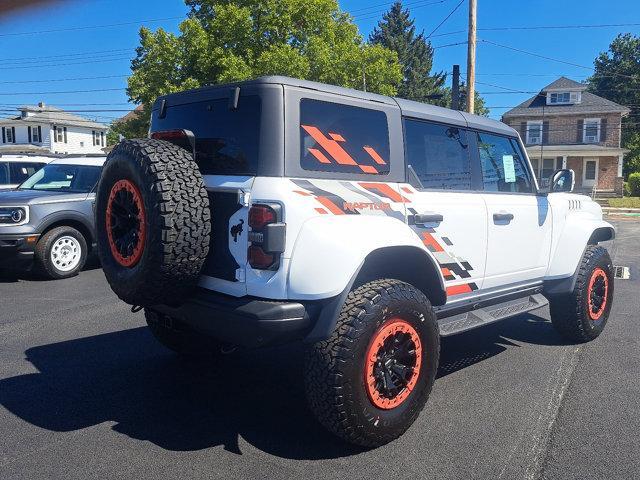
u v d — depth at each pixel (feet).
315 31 72.69
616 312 22.98
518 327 20.90
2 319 21.16
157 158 10.71
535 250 16.85
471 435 11.98
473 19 54.95
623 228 64.08
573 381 15.15
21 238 27.25
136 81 72.90
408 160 13.35
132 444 11.51
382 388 11.19
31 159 40.14
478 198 14.89
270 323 10.28
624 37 179.83
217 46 68.90
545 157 129.39
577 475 10.40
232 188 10.93
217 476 10.32
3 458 10.87
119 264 11.57
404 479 10.27
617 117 127.34
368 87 73.72
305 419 12.79
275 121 10.96
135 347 17.87
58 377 15.20
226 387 14.64
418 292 11.87
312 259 10.44
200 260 10.99
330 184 11.38
